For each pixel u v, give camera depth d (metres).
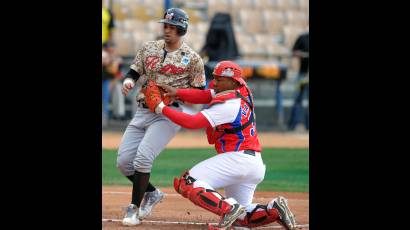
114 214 21.70
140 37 57.41
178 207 23.23
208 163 18.27
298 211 22.86
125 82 20.33
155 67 20.08
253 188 18.86
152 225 20.02
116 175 31.30
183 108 20.80
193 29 60.78
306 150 40.78
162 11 61.62
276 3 64.69
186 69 20.17
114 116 51.72
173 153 39.41
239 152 18.12
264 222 18.53
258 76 52.25
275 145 43.28
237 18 63.41
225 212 17.62
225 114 17.91
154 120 20.23
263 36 62.41
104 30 48.38
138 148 19.97
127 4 61.09
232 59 48.62
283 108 58.31
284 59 60.44
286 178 30.64
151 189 21.11
